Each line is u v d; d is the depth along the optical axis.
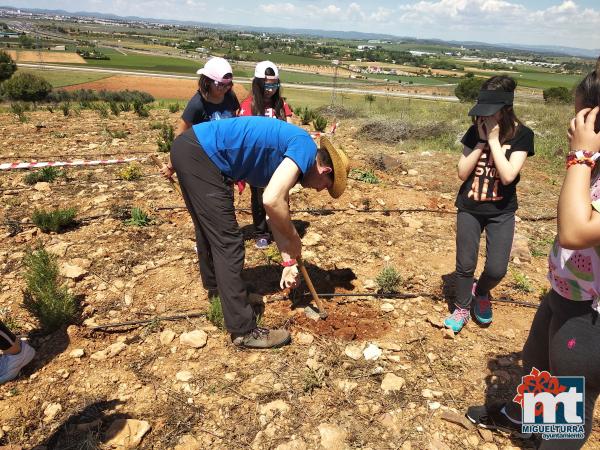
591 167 1.44
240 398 2.61
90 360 2.88
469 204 3.04
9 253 4.11
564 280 1.68
